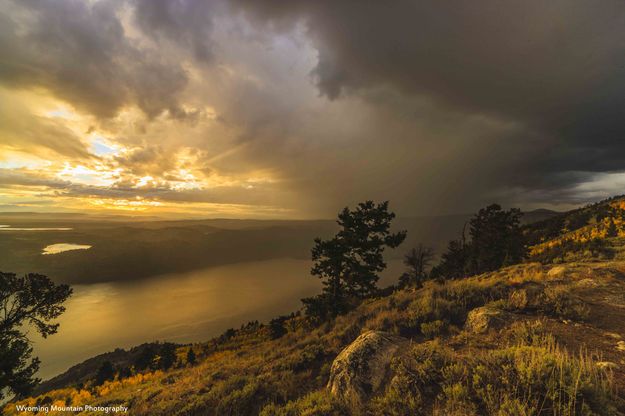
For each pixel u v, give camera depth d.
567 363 4.34
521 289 10.16
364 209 21.72
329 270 21.81
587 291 9.76
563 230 38.31
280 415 6.32
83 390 19.00
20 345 15.77
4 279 16.14
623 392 4.22
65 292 18.03
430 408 4.71
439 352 6.08
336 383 6.54
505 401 3.96
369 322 11.12
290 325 28.61
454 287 11.93
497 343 6.70
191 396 9.53
